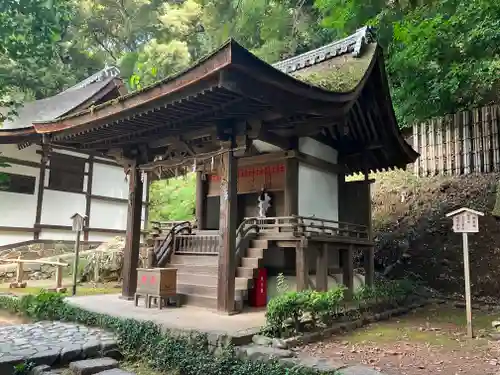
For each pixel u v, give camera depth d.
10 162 13.38
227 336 5.24
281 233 7.86
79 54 25.97
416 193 14.52
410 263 12.33
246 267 7.63
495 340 6.28
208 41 23.00
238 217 10.13
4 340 5.82
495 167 13.49
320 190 9.61
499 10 8.88
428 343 6.06
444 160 14.73
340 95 6.94
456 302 9.96
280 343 5.21
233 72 5.17
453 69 11.16
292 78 5.73
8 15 8.92
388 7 13.16
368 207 10.12
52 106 15.59
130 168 9.41
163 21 25.08
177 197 21.33
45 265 12.89
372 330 6.95
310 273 8.90
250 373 4.64
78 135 8.41
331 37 18.00
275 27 18.44
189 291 7.97
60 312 7.44
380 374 4.18
